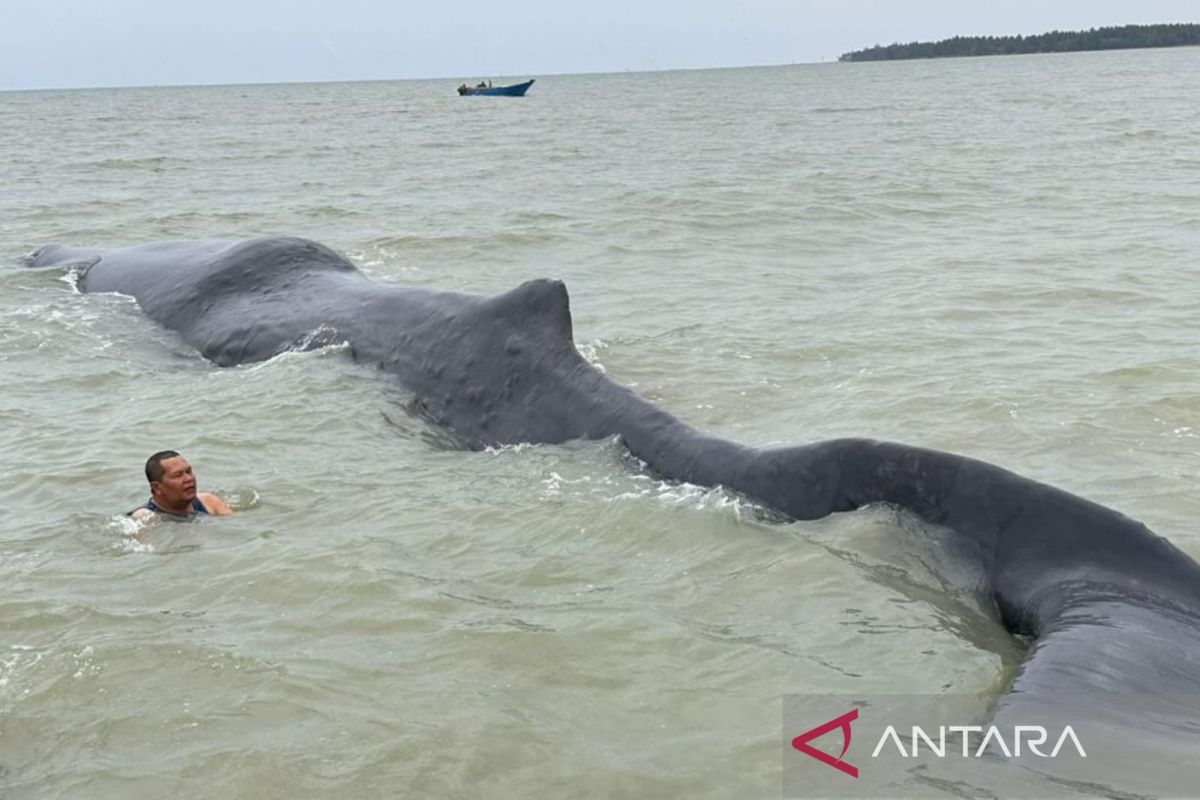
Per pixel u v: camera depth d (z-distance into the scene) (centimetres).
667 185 2761
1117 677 509
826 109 7200
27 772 509
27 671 586
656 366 1158
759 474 752
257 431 945
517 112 8194
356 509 794
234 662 586
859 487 706
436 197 2641
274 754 508
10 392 1087
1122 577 588
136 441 941
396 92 18450
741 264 1738
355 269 1307
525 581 675
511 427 909
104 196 2783
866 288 1516
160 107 11200
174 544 743
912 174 2875
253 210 2436
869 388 1053
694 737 508
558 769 490
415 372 1009
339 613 638
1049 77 12344
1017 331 1245
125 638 614
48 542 755
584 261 1786
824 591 636
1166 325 1241
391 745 511
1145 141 3634
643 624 613
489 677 566
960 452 883
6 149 4688
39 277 1520
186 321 1259
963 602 620
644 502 761
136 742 525
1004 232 1930
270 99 14362
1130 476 821
